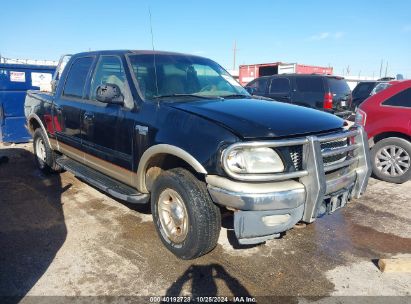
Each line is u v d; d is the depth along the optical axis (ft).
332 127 10.75
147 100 12.02
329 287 9.76
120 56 13.62
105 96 12.21
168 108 11.12
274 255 11.40
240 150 9.20
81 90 15.56
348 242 12.33
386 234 12.96
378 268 10.71
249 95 14.35
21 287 9.57
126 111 12.39
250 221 9.27
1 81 26.84
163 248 11.67
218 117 10.13
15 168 21.50
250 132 9.39
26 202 15.75
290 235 12.80
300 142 9.41
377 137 19.44
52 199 16.14
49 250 11.52
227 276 10.19
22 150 26.43
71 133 16.03
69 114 15.90
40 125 19.04
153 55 13.94
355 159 11.35
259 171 9.25
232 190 9.14
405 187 18.15
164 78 13.14
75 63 16.71
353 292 9.55
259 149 9.30
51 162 18.95
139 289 9.56
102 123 13.53
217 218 10.32
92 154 14.65
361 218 14.34
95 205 15.40
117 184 13.50
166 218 11.35
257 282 9.95
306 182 9.53
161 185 11.09
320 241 12.39
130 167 12.41
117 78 13.42
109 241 12.14
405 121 18.03
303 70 77.92
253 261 11.01
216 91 13.92
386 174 18.88
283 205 9.22
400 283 9.96
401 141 18.26
